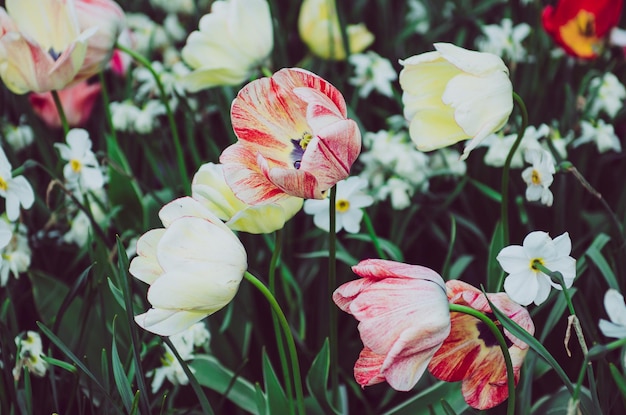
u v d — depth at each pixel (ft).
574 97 3.64
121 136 3.85
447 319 2.05
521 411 2.58
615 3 3.35
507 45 3.72
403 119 3.57
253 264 3.11
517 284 2.16
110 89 4.34
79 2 2.90
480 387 2.23
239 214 2.27
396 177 3.32
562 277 2.11
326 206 2.80
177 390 2.79
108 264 2.91
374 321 2.03
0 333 2.58
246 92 2.25
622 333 2.24
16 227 3.13
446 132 2.42
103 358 2.51
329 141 2.11
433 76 2.38
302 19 3.78
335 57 3.85
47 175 3.60
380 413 3.08
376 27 4.41
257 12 2.96
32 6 2.92
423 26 4.24
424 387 2.84
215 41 2.97
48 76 2.83
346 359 3.14
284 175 2.11
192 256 2.07
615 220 2.71
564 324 2.95
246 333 3.04
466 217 3.55
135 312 2.83
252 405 2.79
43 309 3.00
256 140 2.27
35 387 2.81
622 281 2.89
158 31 4.32
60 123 3.74
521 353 2.18
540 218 3.32
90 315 2.89
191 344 2.71
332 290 2.45
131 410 2.24
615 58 3.92
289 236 3.26
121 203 3.24
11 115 4.10
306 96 2.14
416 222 3.58
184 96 3.73
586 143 3.39
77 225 3.26
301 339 3.04
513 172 3.35
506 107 2.34
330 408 2.58
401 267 2.08
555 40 3.46
